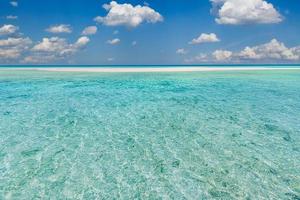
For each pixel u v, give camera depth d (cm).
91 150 709
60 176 571
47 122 958
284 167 610
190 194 505
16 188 525
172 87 1848
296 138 795
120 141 775
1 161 637
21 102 1297
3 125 916
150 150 711
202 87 1852
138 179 562
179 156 673
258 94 1551
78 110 1138
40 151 699
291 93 1590
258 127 901
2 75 2805
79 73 3222
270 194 504
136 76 2733
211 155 677
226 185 536
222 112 1105
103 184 542
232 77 2623
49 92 1603
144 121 977
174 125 927
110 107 1196
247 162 637
